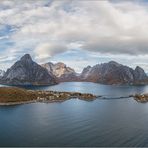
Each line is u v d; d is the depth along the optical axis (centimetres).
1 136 15488
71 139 14712
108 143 13975
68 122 19350
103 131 16512
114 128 17362
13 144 13888
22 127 17775
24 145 13725
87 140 14538
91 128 17362
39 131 16588
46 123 19012
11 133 16150
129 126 18000
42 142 14238
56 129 17075
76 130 16788
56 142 14188
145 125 18338
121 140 14550
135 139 14725
